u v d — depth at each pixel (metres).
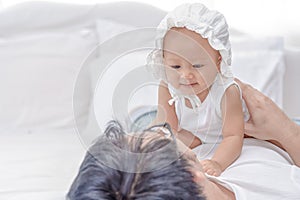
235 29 1.89
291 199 0.70
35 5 1.78
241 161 0.83
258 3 1.92
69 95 1.66
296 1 1.94
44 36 1.72
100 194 0.55
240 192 0.68
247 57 1.76
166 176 0.56
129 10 1.84
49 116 1.65
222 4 1.90
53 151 1.29
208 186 0.62
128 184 0.55
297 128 0.96
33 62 1.67
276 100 1.75
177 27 0.83
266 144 0.97
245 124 0.98
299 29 1.96
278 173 0.77
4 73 1.65
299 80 1.88
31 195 0.85
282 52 1.82
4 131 1.63
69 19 1.81
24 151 1.30
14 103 1.64
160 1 1.86
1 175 1.03
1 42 1.70
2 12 1.76
